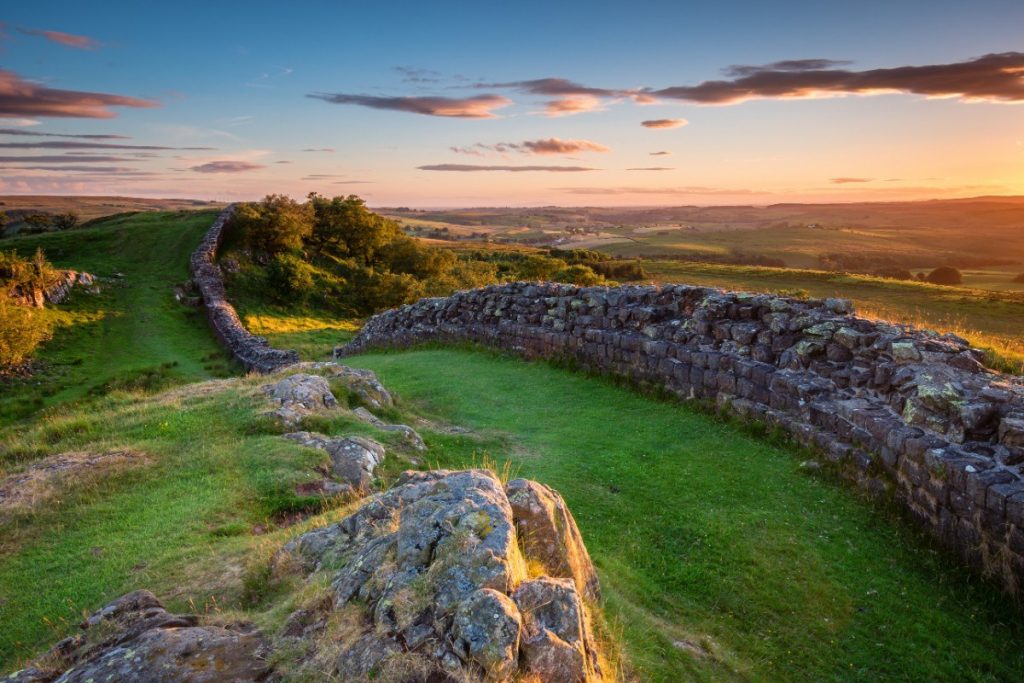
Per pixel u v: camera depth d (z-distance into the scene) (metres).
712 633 6.89
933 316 39.22
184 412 13.01
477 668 4.14
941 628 7.15
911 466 9.09
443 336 24.58
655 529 9.16
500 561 4.79
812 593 7.71
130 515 8.84
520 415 14.97
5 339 38.44
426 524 5.32
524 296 21.52
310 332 52.03
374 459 10.66
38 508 9.09
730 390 13.55
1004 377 9.78
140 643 4.69
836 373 11.69
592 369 17.64
